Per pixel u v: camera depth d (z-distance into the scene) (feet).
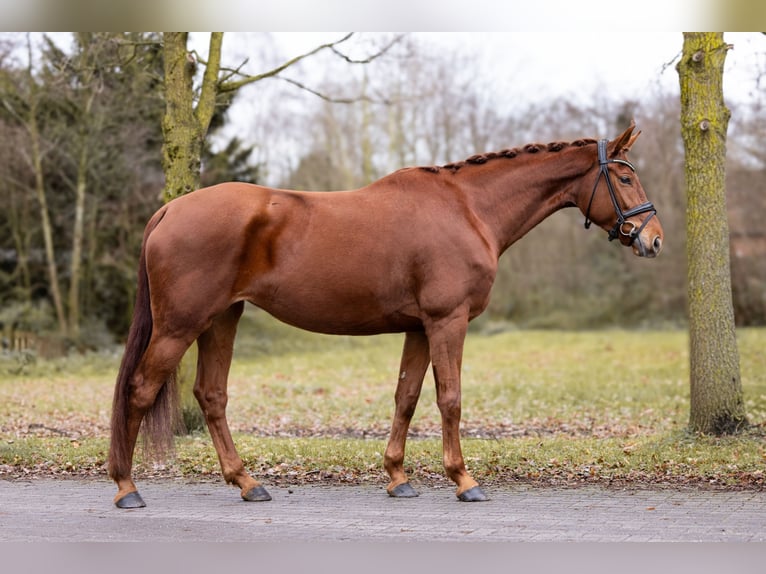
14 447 26.53
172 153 30.45
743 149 96.27
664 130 99.25
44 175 79.00
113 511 19.13
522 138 108.78
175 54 30.35
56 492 21.52
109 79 49.39
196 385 20.63
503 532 17.08
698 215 28.17
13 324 74.59
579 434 32.42
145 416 19.36
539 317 112.88
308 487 22.09
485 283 20.04
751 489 21.31
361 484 22.48
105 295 83.10
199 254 18.85
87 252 82.74
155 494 21.27
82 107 67.92
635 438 29.37
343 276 19.24
